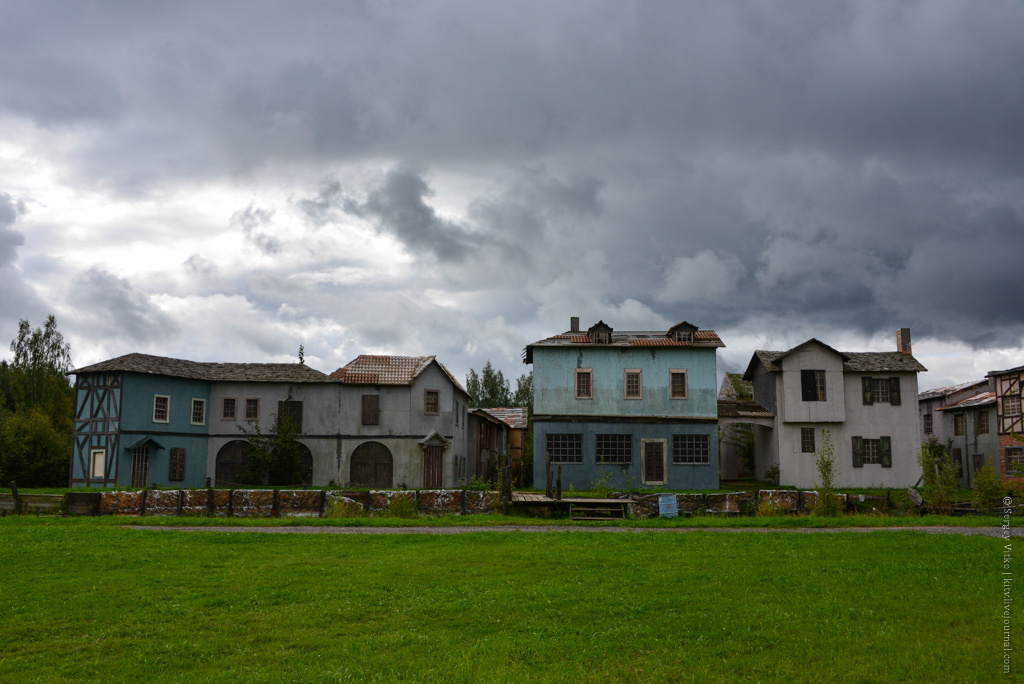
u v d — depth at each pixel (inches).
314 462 1635.1
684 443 1519.4
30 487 1556.3
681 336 1568.7
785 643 402.6
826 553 658.8
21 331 2313.0
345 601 494.0
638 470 1508.4
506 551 671.8
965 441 1876.2
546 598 493.7
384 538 764.6
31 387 2261.3
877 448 1567.4
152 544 719.7
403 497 1043.3
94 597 511.8
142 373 1537.9
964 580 539.2
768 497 1178.0
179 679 368.2
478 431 2027.6
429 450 1663.4
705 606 472.4
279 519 934.4
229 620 460.8
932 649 384.5
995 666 358.0
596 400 1541.6
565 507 1082.7
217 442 1652.3
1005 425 1684.3
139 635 436.5
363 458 1644.9
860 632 418.3
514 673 365.7
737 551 672.4
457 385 1742.1
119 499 1002.7
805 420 1547.7
